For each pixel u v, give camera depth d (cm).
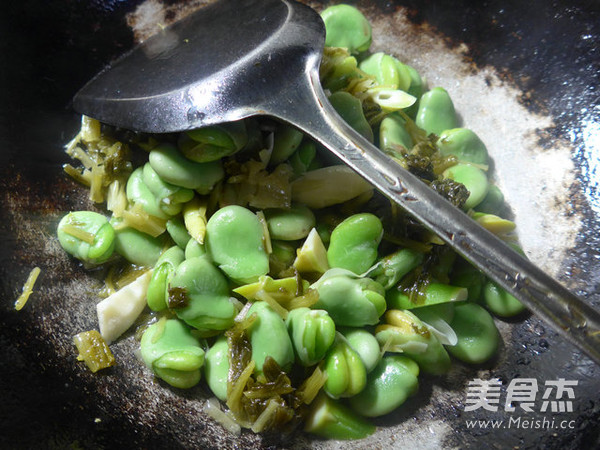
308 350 15
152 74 18
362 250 17
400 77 21
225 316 16
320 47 17
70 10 22
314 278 17
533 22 21
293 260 17
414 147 20
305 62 17
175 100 16
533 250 19
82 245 17
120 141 19
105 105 18
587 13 20
